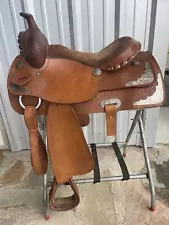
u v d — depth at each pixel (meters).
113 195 1.29
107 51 0.95
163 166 1.43
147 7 1.12
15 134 1.53
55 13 1.15
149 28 1.18
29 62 0.83
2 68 1.30
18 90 0.85
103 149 1.56
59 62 0.86
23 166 1.50
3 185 1.39
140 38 1.21
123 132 1.51
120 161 1.21
